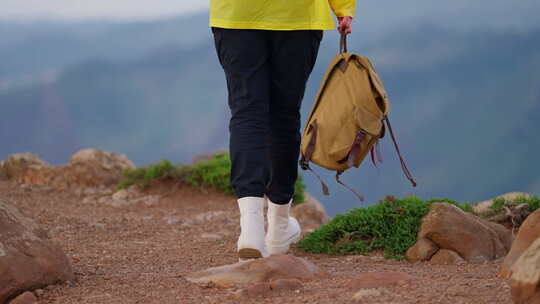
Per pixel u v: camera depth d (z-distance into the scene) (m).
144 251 6.86
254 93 5.36
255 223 5.27
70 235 7.91
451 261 5.88
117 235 8.09
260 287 4.27
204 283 4.68
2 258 4.34
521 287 3.45
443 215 6.06
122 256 6.51
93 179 12.98
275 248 6.34
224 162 12.34
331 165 5.45
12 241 4.50
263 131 5.38
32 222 4.82
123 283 4.84
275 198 6.12
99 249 6.95
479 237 6.05
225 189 11.87
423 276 4.86
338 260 6.17
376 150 5.58
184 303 4.18
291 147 5.89
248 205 5.28
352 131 5.41
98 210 10.70
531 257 3.52
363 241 6.56
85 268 5.68
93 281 4.93
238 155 5.32
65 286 4.69
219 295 4.32
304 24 5.42
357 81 5.52
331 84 5.61
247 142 5.31
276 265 4.68
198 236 8.05
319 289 4.30
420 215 6.46
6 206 4.70
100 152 13.55
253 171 5.31
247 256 5.25
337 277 4.76
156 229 8.67
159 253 6.73
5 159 13.88
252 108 5.38
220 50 5.49
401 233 6.36
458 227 6.02
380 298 3.95
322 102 5.58
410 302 3.84
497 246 6.14
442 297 3.92
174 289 4.58
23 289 4.40
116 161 13.59
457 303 3.80
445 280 4.55
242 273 4.69
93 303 4.26
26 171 13.34
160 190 12.08
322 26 5.48
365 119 5.41
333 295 4.09
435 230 6.02
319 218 10.23
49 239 4.82
